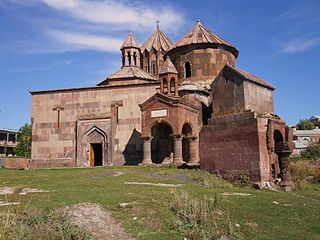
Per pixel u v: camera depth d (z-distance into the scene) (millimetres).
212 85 22516
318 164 31609
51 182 17453
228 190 16281
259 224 10750
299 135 87312
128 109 34000
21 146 74625
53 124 35594
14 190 14773
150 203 11492
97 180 18109
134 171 22906
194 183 18562
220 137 20969
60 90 35906
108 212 10516
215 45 35375
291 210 12586
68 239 8133
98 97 35031
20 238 7797
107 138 33469
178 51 36125
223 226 10148
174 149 26797
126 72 39062
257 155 19031
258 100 21875
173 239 8781
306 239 9734
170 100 27188
